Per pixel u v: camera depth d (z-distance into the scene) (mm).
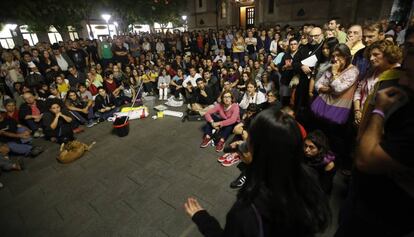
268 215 650
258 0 14531
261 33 8773
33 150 3617
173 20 18109
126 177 2953
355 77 2227
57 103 4043
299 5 12719
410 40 867
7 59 5871
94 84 5809
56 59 7078
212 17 18094
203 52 10734
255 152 701
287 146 636
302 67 3113
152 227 2186
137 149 3633
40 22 9531
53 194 2734
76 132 4340
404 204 881
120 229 2191
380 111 821
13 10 8328
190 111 4785
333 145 2574
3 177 3137
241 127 3188
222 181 2760
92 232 2184
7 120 3730
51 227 2275
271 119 662
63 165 3330
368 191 986
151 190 2686
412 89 807
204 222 1024
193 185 2725
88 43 9312
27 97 4266
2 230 2279
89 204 2535
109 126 4609
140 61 8828
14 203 2637
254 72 5715
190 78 5777
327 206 755
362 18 10672
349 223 1137
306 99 3305
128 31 14555
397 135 752
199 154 3387
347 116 2367
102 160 3381
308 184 714
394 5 8188
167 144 3736
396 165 741
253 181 708
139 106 5535
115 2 12430
